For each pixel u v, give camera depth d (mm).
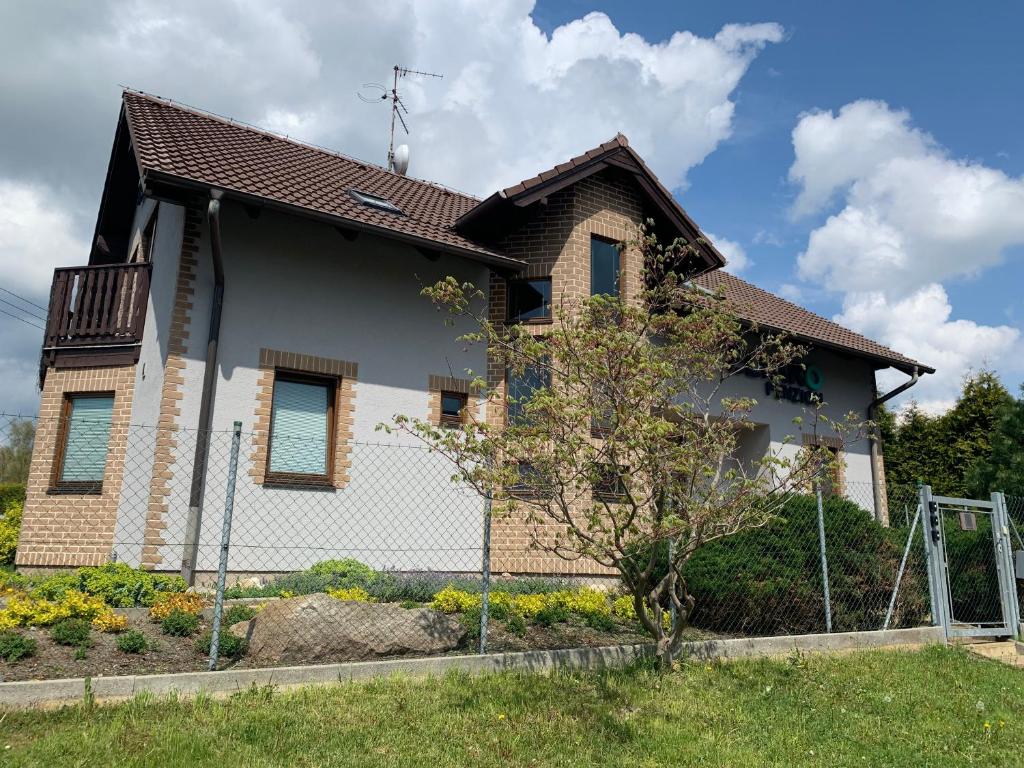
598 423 6164
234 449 5875
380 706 5094
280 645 5820
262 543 9555
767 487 6590
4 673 4961
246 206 10039
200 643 5832
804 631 8258
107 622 5902
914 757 5125
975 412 24094
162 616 6375
